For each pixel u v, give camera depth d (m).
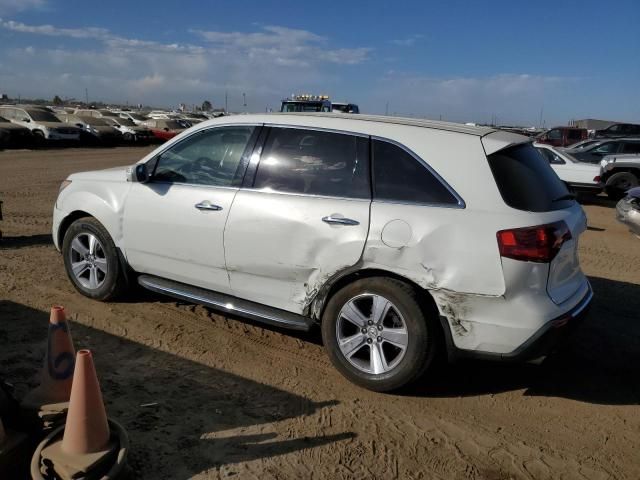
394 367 3.79
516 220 3.54
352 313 3.91
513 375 4.32
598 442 3.50
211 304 4.52
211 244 4.40
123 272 5.09
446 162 3.78
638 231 9.08
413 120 4.25
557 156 15.76
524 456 3.32
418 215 3.71
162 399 3.66
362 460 3.18
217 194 4.41
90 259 5.21
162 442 3.20
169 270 4.74
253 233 4.19
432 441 3.40
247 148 4.41
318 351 4.54
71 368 3.11
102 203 5.01
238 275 4.36
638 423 3.74
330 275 3.94
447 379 4.20
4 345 4.24
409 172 3.85
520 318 3.53
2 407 2.99
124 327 4.75
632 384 4.28
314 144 4.18
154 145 34.66
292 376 4.09
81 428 2.68
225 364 4.22
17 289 5.51
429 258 3.63
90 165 19.36
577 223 3.94
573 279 4.01
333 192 4.02
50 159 21.25
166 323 4.89
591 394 4.10
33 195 11.95
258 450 3.19
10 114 27.78
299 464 3.10
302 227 4.00
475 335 3.63
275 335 4.79
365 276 3.92
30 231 8.34
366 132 4.04
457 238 3.59
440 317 3.69
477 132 3.96
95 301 5.27
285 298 4.20
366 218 3.82
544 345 3.57
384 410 3.71
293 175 4.19
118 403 3.56
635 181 15.17
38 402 2.99
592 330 5.29
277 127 4.35
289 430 3.41
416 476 3.07
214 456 3.11
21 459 2.80
